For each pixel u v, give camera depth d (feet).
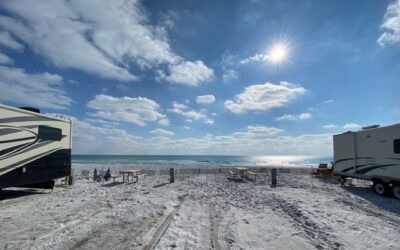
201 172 77.41
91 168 109.29
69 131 46.16
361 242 19.79
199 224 24.16
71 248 17.94
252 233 21.86
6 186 31.96
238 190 45.80
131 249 17.83
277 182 58.39
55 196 38.40
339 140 54.49
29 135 36.04
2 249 17.65
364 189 49.37
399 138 39.58
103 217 26.30
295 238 20.70
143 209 29.99
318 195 41.34
